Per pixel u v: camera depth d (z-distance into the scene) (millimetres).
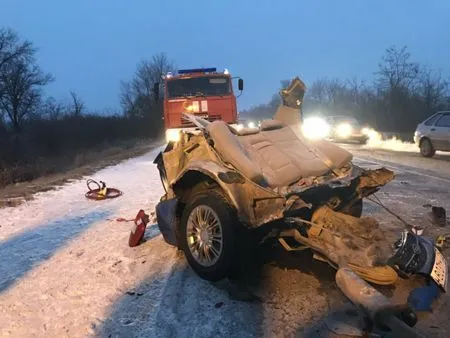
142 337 3855
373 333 3770
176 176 5680
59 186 12000
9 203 9703
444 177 12016
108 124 44875
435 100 40438
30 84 50094
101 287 4938
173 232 5598
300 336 3803
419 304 4156
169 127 15406
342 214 5023
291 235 4746
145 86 64250
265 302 4434
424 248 4426
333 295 4527
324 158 5641
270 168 5152
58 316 4305
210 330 3938
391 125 41406
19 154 29172
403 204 8453
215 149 5211
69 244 6562
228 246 4609
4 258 6035
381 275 4160
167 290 4781
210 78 15523
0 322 4230
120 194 10320
